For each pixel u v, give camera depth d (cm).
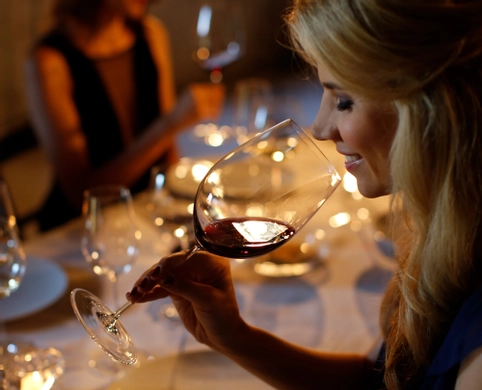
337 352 78
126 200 83
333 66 56
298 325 86
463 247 57
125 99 172
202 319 67
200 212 61
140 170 159
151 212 103
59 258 105
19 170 292
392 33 53
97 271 84
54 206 160
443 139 56
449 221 57
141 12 171
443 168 56
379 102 56
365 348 81
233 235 60
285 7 65
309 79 72
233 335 68
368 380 75
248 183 64
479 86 55
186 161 145
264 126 148
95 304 66
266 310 90
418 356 63
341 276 100
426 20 52
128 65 171
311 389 72
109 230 81
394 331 68
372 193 63
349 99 59
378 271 102
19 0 307
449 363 56
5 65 307
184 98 156
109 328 62
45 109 153
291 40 64
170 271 62
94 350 79
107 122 165
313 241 110
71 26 159
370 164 61
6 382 66
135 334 83
